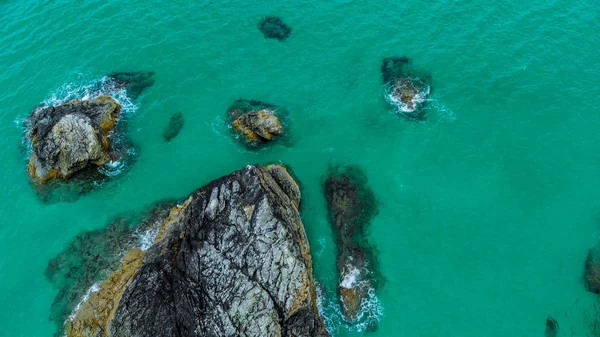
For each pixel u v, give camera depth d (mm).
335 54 50500
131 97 46281
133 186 40125
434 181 41094
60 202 39000
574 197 40250
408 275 35625
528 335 32844
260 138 42844
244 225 31656
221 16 54125
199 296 29688
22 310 33312
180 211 36406
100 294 32750
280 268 30250
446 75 48562
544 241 37719
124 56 49531
